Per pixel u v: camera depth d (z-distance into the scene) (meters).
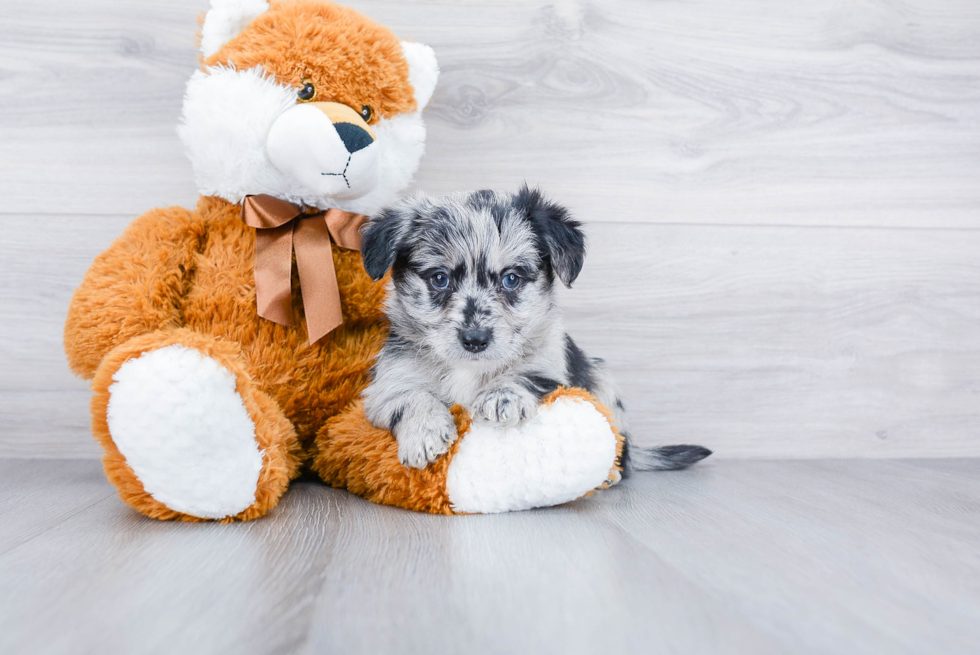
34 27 2.44
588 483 1.86
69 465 2.39
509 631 1.09
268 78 1.94
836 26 2.72
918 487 2.25
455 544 1.54
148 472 1.61
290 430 1.99
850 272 2.78
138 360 1.61
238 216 2.11
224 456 1.64
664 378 2.72
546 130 2.63
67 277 2.50
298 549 1.48
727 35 2.68
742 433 2.76
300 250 2.02
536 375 2.03
